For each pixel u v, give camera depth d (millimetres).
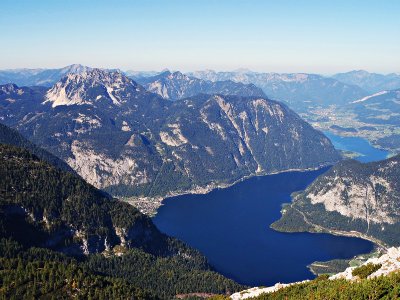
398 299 153250
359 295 162250
